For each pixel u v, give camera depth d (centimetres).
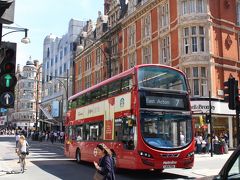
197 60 3091
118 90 1619
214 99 3070
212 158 2467
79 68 5809
